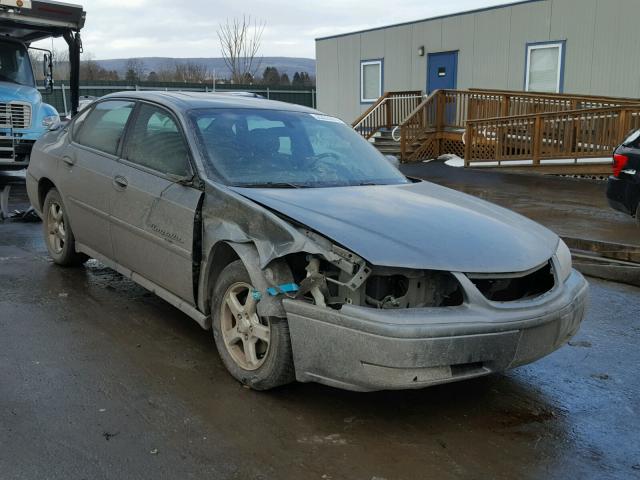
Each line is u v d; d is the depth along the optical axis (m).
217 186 3.98
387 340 3.09
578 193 11.80
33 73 12.61
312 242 3.38
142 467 2.97
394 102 19.92
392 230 3.48
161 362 4.15
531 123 14.22
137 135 4.91
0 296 5.37
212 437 3.26
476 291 3.29
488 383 4.05
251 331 3.69
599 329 5.16
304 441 3.26
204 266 3.99
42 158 6.19
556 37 16.53
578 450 3.27
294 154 4.61
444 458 3.15
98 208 5.15
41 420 3.37
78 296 5.41
